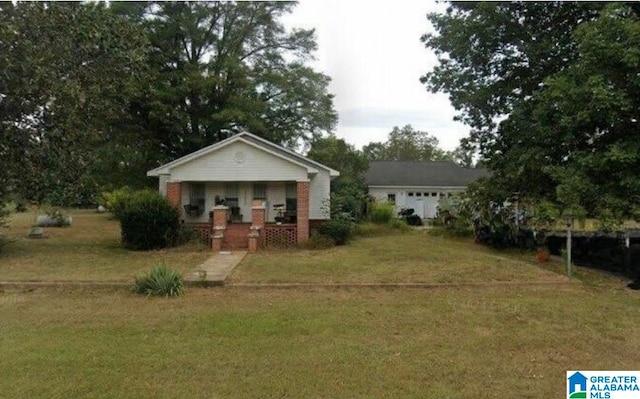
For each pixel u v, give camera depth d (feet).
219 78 82.17
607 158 35.24
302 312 22.47
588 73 36.60
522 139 48.91
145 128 80.18
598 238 50.57
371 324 20.44
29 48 34.76
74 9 38.68
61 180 41.68
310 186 60.08
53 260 37.45
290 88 89.15
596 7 42.57
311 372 14.78
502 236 54.24
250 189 60.44
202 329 19.39
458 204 66.33
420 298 25.94
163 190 57.31
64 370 14.66
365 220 73.61
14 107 37.63
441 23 55.21
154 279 26.78
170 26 81.71
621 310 23.98
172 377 14.25
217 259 38.91
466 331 19.60
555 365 15.81
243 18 89.35
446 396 13.15
